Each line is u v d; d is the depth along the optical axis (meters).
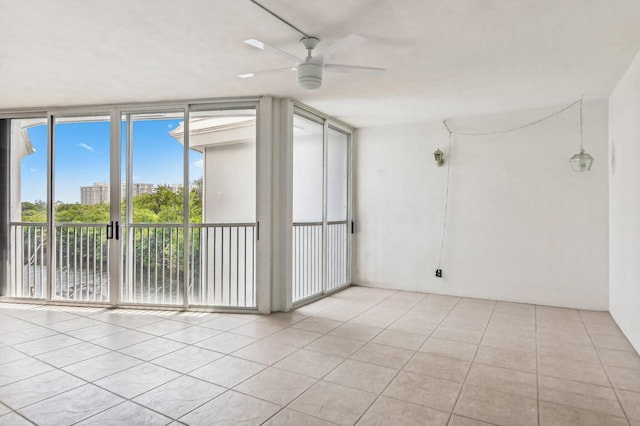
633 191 3.52
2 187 5.14
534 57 3.41
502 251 5.26
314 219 5.46
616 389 2.69
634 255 3.48
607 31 2.91
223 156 4.74
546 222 5.01
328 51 2.78
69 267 4.98
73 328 3.97
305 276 5.39
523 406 2.45
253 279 4.71
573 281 4.88
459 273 5.51
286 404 2.45
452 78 3.94
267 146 4.54
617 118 4.17
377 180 6.10
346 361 3.14
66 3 2.48
